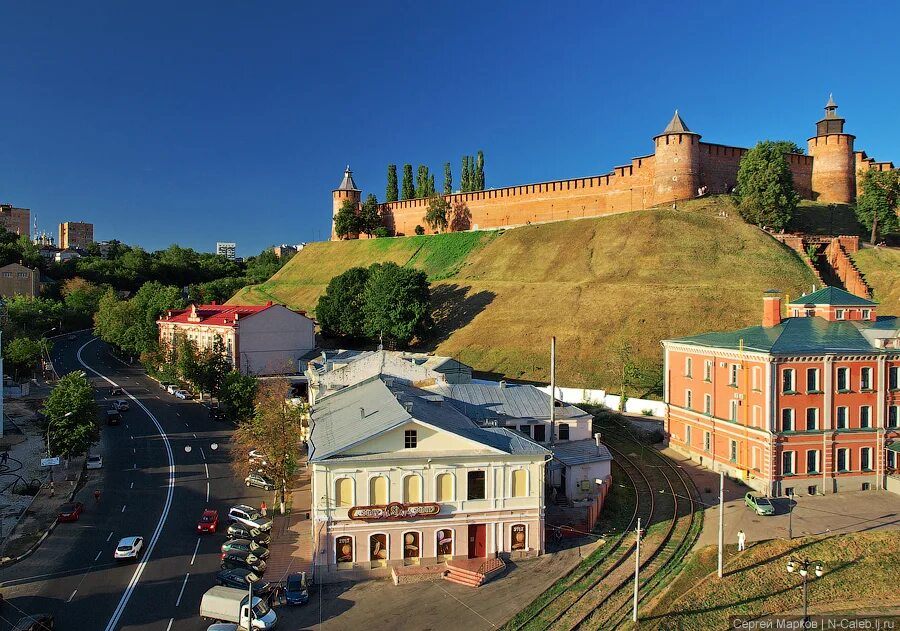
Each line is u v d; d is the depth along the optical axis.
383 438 46.78
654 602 41.16
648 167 149.38
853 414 61.50
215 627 38.19
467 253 160.38
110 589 44.38
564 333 109.19
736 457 64.81
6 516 58.59
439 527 47.09
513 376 102.25
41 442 84.81
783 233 133.62
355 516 45.53
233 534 52.12
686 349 73.38
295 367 116.81
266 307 117.56
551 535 51.62
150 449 79.62
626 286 116.06
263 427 60.50
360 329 132.25
